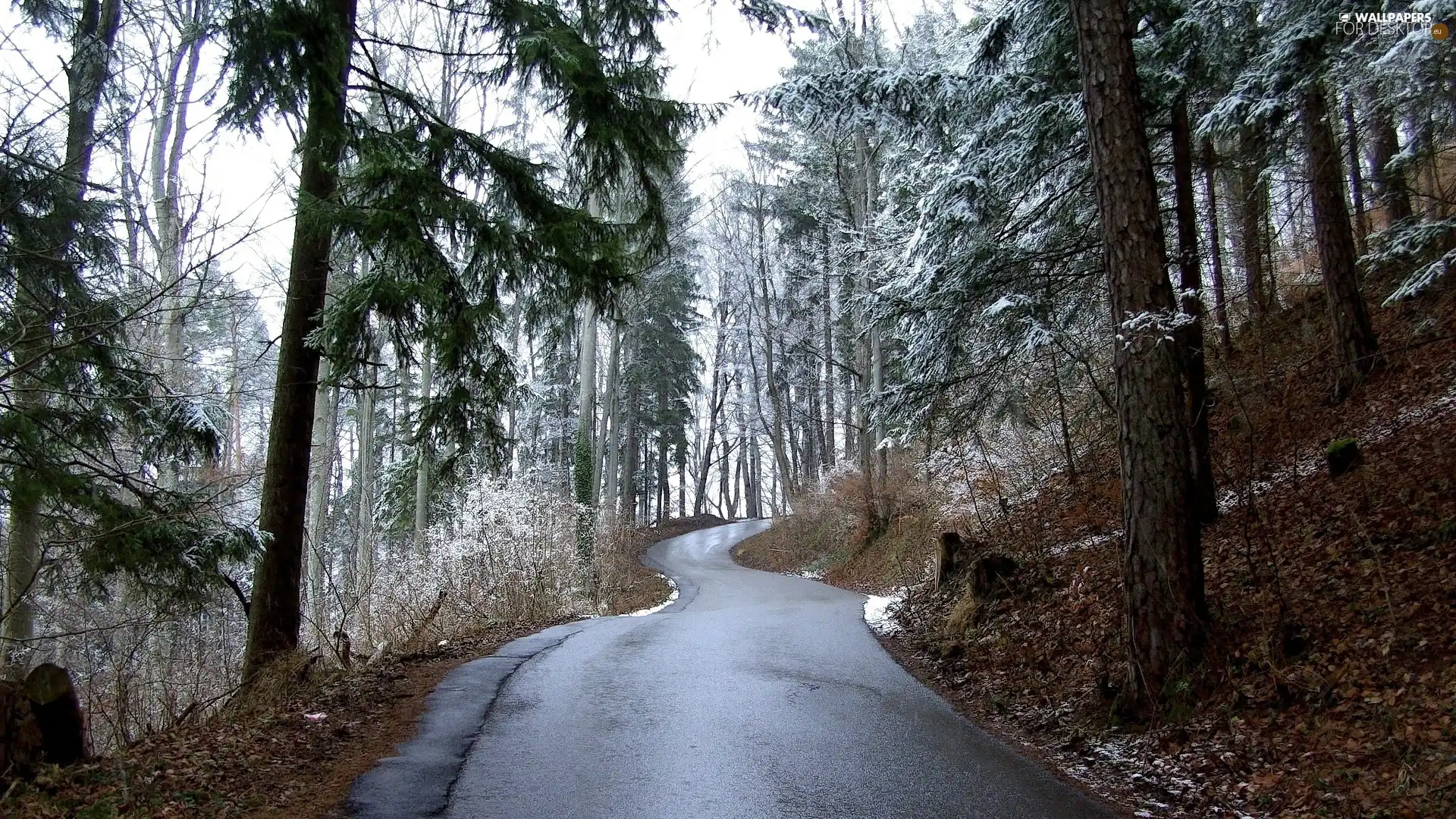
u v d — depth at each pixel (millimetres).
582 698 7500
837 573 23578
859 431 24203
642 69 7848
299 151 7191
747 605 16812
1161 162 10281
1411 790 4277
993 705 7359
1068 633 8203
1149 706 6203
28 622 9109
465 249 7812
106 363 6984
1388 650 5594
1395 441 8914
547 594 16062
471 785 5129
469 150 7906
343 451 38875
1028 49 9531
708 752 5887
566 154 8734
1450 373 9688
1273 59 7508
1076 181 10133
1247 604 7078
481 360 8242
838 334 27781
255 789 4887
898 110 9547
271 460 7922
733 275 33719
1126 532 6590
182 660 11594
